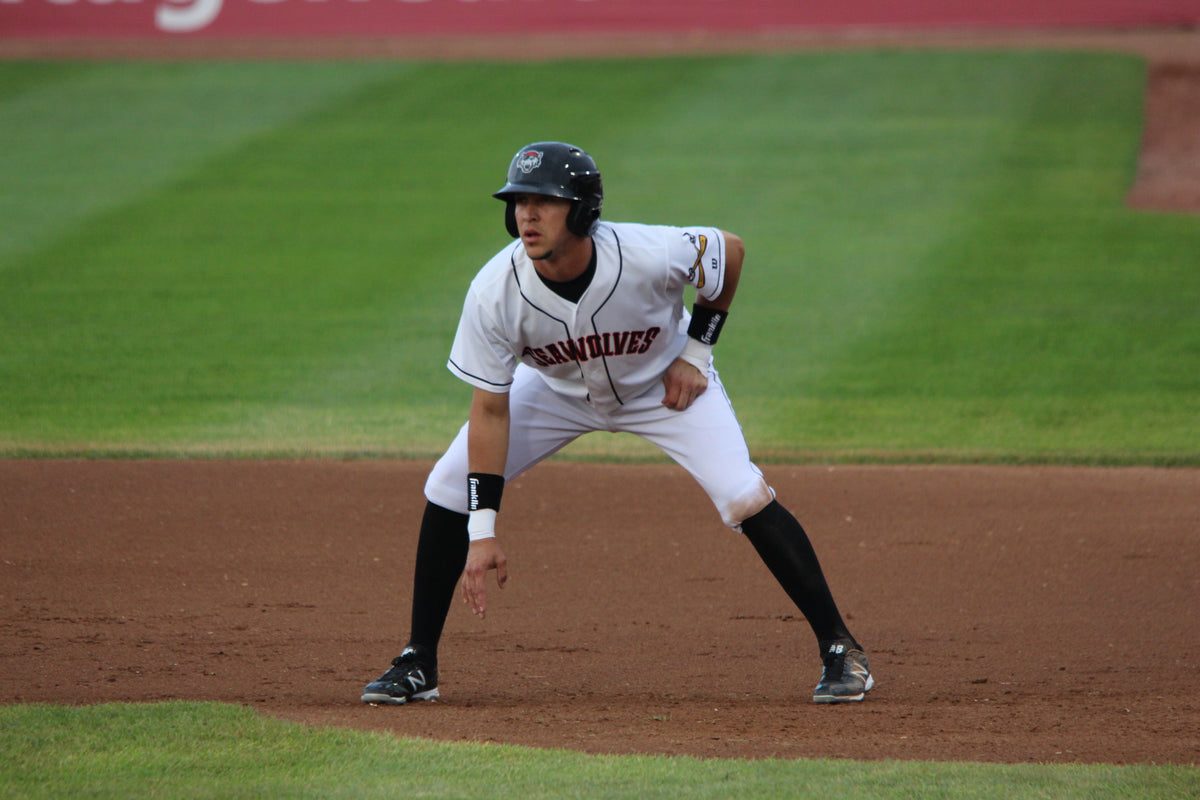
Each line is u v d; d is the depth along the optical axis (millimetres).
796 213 49219
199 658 16062
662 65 70750
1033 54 69438
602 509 24000
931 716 13648
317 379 33812
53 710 12883
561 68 71125
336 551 21328
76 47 78062
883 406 31328
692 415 14125
